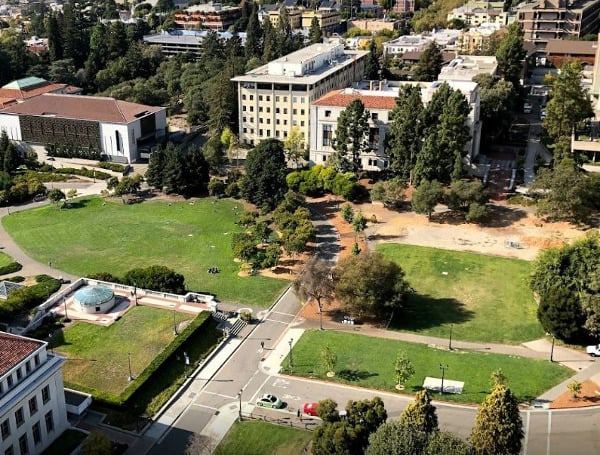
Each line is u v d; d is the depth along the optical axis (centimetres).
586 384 11794
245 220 19200
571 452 10100
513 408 9225
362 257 14375
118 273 16712
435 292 15462
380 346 13225
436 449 8394
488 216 19475
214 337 13688
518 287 15550
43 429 10275
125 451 10388
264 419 11138
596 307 12519
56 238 19038
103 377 12162
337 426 9481
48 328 13688
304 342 13462
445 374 12188
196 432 10856
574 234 18062
